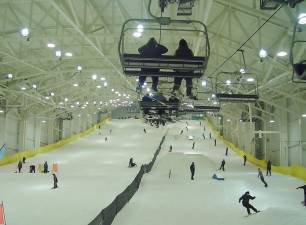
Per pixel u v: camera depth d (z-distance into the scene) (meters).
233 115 48.78
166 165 32.00
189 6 8.95
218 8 17.39
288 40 17.41
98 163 34.53
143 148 46.94
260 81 26.16
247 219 13.38
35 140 46.16
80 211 13.95
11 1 17.27
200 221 13.37
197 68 7.60
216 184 22.28
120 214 13.90
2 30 19.89
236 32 19.61
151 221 13.20
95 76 29.50
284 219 12.35
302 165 28.94
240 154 43.00
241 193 19.45
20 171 30.64
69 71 27.83
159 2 8.72
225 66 26.86
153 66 7.60
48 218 12.82
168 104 18.55
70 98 48.00
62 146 49.66
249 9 15.47
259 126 42.53
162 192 19.36
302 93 27.77
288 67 20.05
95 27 20.58
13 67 29.66
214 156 42.22
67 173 27.88
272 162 37.47
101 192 18.52
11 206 14.96
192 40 21.89
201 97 40.44
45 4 18.25
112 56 22.30
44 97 39.88
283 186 23.00
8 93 36.62
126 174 26.59
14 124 40.81
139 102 18.44
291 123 32.06
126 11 18.47
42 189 19.73
